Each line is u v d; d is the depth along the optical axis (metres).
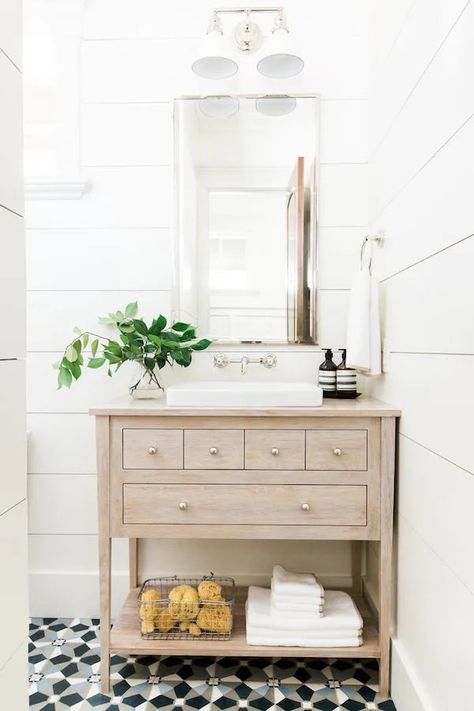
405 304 1.48
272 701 1.51
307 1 1.98
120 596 2.02
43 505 2.03
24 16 2.00
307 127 2.00
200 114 2.02
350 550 2.01
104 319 1.96
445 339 1.17
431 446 1.26
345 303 2.01
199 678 1.61
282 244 2.03
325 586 2.01
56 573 2.02
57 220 2.02
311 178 2.01
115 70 2.01
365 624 1.71
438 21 1.21
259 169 2.02
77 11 1.99
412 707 1.33
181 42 2.00
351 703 1.50
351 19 1.98
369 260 1.93
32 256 2.02
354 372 1.84
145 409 1.52
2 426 0.87
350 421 1.52
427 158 1.29
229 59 1.78
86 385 2.03
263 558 2.02
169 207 2.02
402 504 1.50
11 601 0.91
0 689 0.87
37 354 2.03
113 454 1.54
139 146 2.02
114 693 1.54
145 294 2.03
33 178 1.97
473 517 1.01
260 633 1.56
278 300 2.03
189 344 1.83
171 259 2.03
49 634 1.88
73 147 2.00
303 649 1.53
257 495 1.53
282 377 2.03
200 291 2.04
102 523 1.54
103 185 2.02
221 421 1.53
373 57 1.89
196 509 1.53
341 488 1.52
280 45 1.76
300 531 1.53
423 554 1.31
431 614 1.25
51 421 2.03
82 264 2.03
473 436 1.02
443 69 1.18
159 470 1.54
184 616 1.62
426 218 1.30
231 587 1.98
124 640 1.58
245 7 1.98
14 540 0.91
